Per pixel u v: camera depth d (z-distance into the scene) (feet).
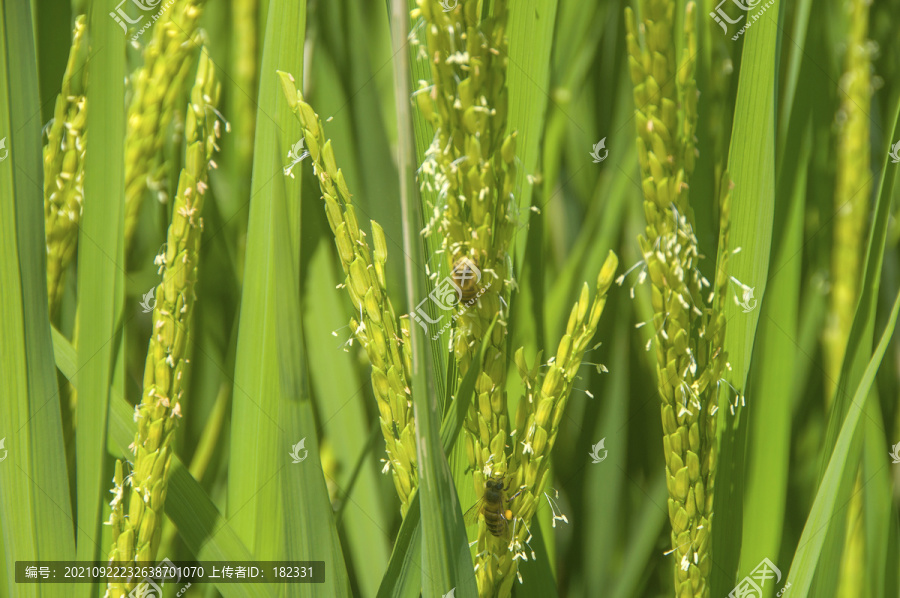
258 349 2.83
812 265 2.97
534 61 2.77
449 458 2.78
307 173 2.96
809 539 2.78
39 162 2.77
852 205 2.89
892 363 2.97
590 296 2.94
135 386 2.97
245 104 2.98
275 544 2.83
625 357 2.96
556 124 2.95
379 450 2.93
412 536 2.74
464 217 2.66
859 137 2.88
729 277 2.78
